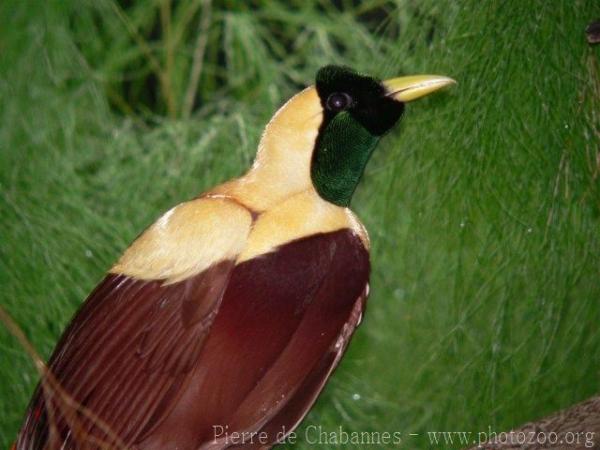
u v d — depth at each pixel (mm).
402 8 4613
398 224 4637
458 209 4605
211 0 4750
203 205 4391
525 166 4574
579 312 4605
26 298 4559
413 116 4598
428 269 4645
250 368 4375
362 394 4652
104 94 4664
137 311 4375
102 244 4594
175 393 4371
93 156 4652
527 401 4613
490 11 4555
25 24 4637
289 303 4379
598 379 4617
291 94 4695
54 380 4375
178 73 4723
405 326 4684
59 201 4602
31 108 4629
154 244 4387
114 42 4703
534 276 4594
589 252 4578
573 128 4555
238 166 4641
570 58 4547
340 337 4398
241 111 4664
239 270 4375
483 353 4613
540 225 4582
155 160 4652
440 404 4641
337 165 4402
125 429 4363
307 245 4383
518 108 4559
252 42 4691
